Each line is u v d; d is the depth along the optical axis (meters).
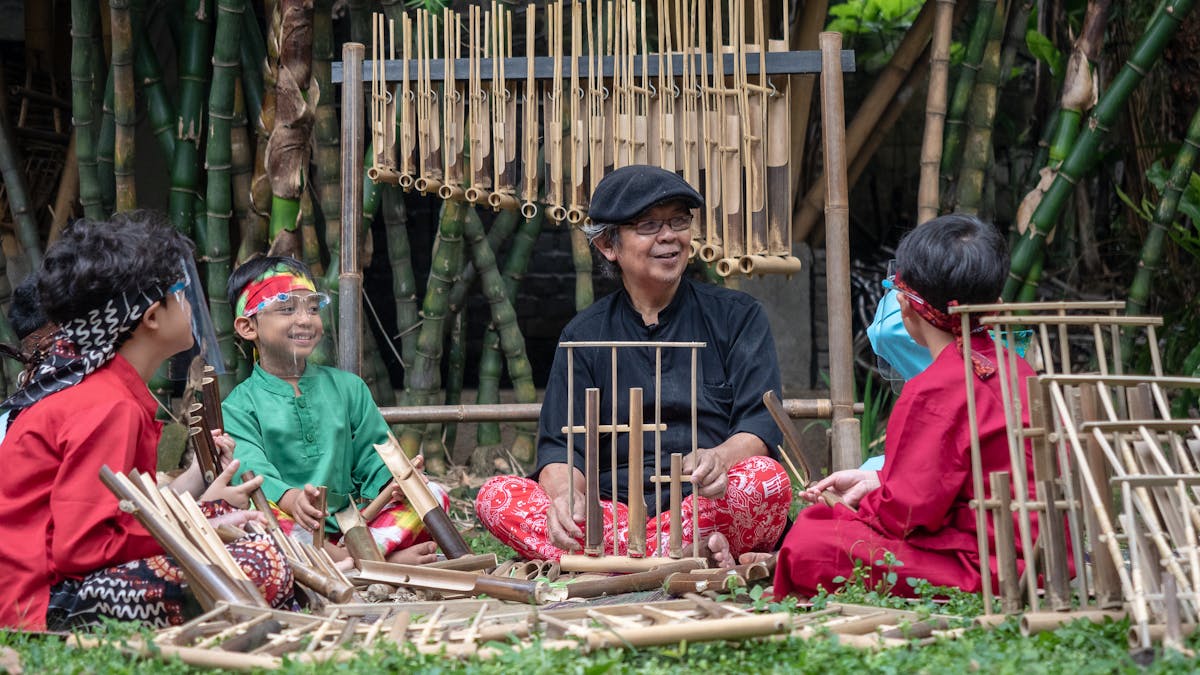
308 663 3.35
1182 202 7.41
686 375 5.29
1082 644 3.43
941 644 3.52
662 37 5.66
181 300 4.25
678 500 4.72
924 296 4.21
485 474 8.12
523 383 8.02
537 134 5.80
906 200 10.90
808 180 9.62
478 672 3.24
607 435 5.29
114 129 7.24
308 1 6.21
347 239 6.02
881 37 10.08
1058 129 6.98
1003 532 3.77
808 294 9.05
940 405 4.10
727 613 3.81
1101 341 3.82
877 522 4.25
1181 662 3.10
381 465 5.60
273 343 5.48
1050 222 6.96
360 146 6.05
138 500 3.81
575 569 4.81
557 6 5.71
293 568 4.33
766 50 5.77
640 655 3.48
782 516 5.08
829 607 3.96
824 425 8.68
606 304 5.45
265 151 6.64
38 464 3.99
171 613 3.99
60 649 3.63
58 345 4.17
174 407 7.39
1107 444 3.54
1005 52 7.99
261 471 5.25
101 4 7.73
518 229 8.24
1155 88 7.96
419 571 4.68
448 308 7.83
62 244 4.10
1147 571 3.53
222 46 6.61
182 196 7.02
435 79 5.85
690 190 5.14
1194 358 7.16
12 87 8.52
